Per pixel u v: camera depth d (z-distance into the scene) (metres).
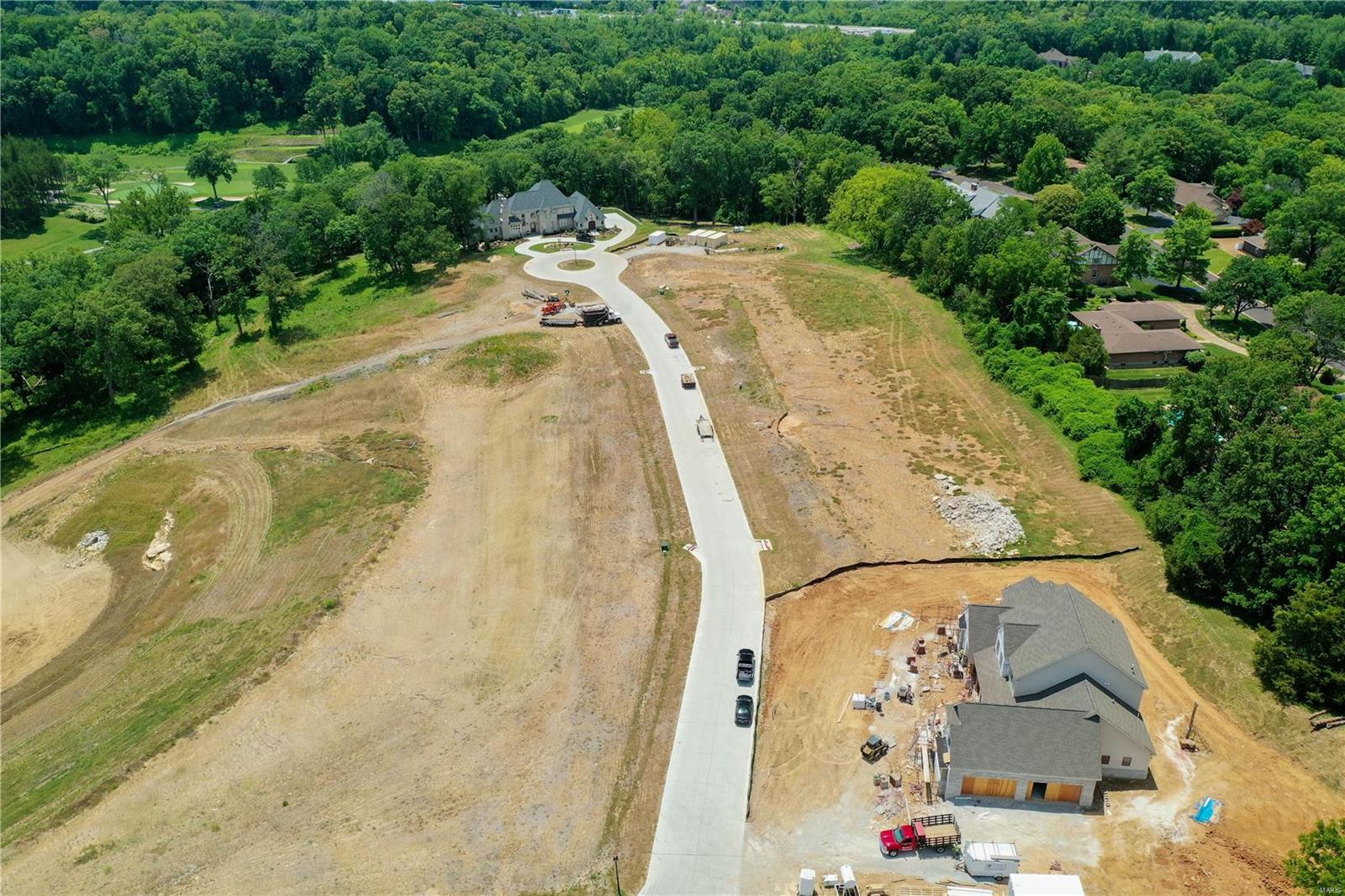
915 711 55.91
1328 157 157.12
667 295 121.25
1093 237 136.12
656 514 75.81
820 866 46.31
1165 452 74.81
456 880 45.84
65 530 79.25
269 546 74.38
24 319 99.12
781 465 82.31
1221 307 119.81
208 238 125.25
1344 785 50.50
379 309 120.00
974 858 45.09
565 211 150.75
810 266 132.75
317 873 46.31
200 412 97.94
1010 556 70.56
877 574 68.88
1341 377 98.06
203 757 53.59
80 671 62.78
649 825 48.72
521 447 86.31
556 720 55.66
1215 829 47.94
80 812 50.31
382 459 85.94
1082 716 50.09
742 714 55.12
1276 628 58.84
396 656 61.16
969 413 91.44
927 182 130.25
